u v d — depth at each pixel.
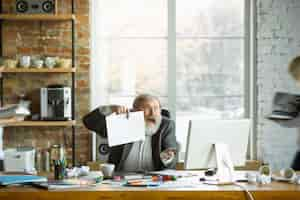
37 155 5.37
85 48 5.52
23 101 5.45
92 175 3.50
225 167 3.46
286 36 5.54
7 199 3.09
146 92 5.70
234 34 5.71
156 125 4.07
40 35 5.53
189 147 3.46
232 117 5.71
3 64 5.28
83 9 5.51
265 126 5.57
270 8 5.55
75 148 5.55
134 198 3.11
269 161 5.57
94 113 4.17
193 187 3.24
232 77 5.72
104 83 5.70
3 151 5.09
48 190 3.12
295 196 3.15
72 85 5.39
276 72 5.55
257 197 3.14
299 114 5.14
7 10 5.47
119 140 3.67
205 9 5.70
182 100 5.72
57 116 5.29
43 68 5.29
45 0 5.34
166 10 5.68
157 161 4.03
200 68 5.71
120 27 5.70
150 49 5.70
